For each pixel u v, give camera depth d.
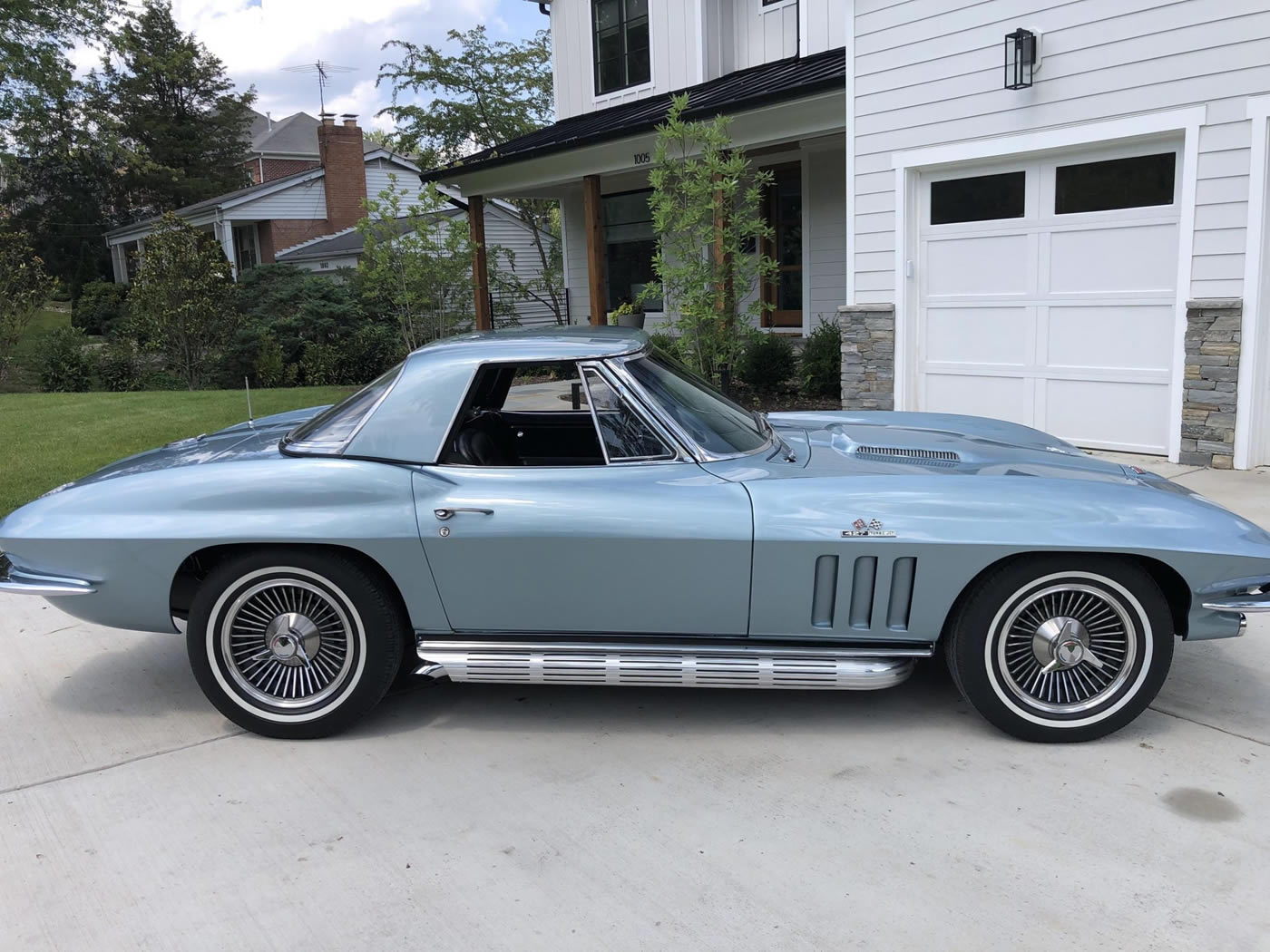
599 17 15.27
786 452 3.62
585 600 3.24
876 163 8.45
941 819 2.77
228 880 2.58
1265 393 6.59
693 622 3.24
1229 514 3.17
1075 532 3.01
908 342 8.52
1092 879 2.47
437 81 22.83
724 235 9.32
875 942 2.25
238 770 3.20
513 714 3.58
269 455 3.48
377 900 2.48
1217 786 2.91
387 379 3.51
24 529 3.38
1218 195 6.49
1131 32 6.73
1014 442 4.04
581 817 2.85
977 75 7.62
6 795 3.06
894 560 3.11
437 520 3.20
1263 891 2.40
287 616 3.35
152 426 9.54
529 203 23.42
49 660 4.20
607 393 3.36
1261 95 6.21
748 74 13.22
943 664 3.97
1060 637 3.12
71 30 27.28
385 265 14.39
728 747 3.27
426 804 2.95
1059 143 7.22
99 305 29.00
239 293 20.08
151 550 3.28
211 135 43.62
